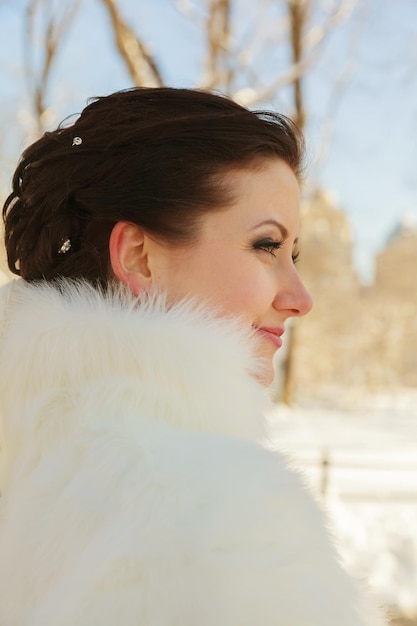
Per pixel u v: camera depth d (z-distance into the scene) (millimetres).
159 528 754
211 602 722
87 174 1092
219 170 1088
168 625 719
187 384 918
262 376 1139
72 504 814
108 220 1077
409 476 7777
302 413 15586
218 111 1127
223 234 1095
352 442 11406
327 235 28234
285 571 751
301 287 1153
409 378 27781
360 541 5258
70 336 926
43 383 940
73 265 1098
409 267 33938
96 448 839
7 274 1331
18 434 957
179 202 1072
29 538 840
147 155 1074
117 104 1121
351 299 29094
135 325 924
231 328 996
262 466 832
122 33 9008
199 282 1088
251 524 765
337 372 27328
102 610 729
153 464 806
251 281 1104
